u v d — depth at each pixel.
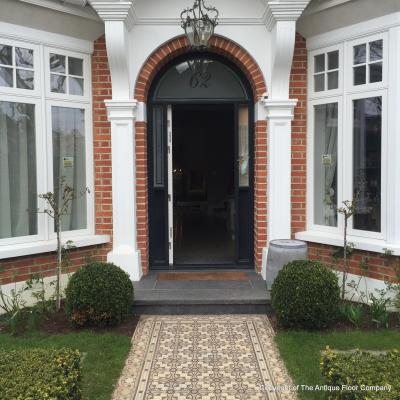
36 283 5.17
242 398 3.36
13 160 5.38
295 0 5.18
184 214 12.84
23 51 5.33
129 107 5.68
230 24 5.78
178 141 13.23
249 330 4.62
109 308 4.55
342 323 4.72
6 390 2.38
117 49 5.39
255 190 6.18
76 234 5.86
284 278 4.54
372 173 5.34
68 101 5.70
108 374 3.68
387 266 5.13
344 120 5.51
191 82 6.28
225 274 6.13
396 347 4.12
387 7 4.95
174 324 4.79
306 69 5.89
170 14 5.72
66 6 5.32
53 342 4.28
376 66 5.21
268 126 5.82
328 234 5.76
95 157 5.94
